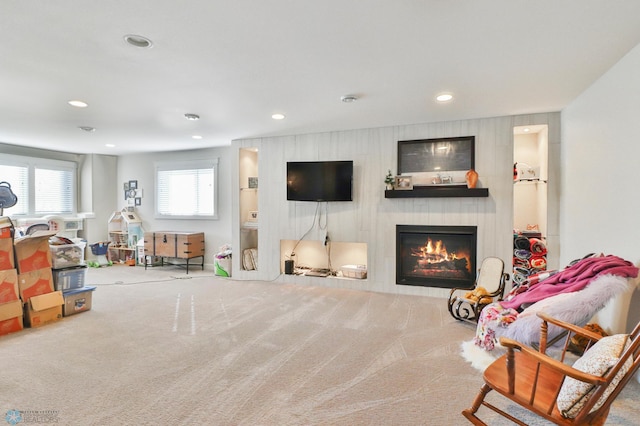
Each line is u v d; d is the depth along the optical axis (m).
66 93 3.22
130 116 4.05
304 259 5.45
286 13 1.90
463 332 3.13
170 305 4.02
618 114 2.52
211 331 3.16
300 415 1.88
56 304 3.43
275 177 5.27
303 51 2.37
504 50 2.36
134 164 7.16
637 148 2.27
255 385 2.20
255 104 3.58
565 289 2.37
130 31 2.09
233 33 2.12
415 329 3.22
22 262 3.28
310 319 3.52
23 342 2.89
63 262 3.67
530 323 2.21
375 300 4.23
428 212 4.41
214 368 2.43
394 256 4.59
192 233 6.30
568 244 3.59
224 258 5.70
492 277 3.64
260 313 3.71
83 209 7.03
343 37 2.18
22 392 2.10
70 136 5.25
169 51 2.36
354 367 2.45
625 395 2.03
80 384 2.20
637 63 2.27
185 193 6.68
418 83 2.97
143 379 2.26
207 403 1.99
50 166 6.50
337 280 4.89
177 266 6.70
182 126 4.59
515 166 4.09
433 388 2.17
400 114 3.97
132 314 3.67
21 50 2.33
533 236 4.09
